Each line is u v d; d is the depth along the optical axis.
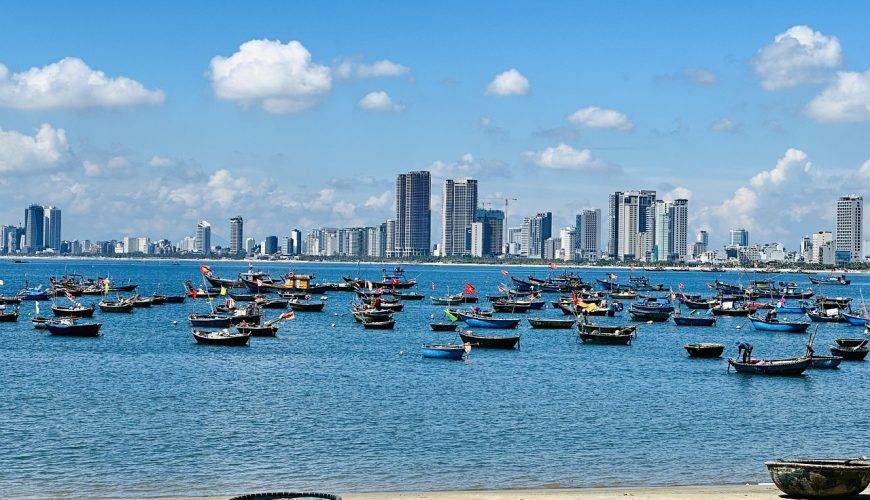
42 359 123.81
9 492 56.97
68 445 69.62
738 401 93.62
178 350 136.62
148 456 66.56
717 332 186.75
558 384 104.94
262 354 132.88
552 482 60.22
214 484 59.31
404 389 99.69
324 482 60.12
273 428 76.75
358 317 193.88
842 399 95.69
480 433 75.44
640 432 76.69
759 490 56.00
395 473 62.47
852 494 51.00
